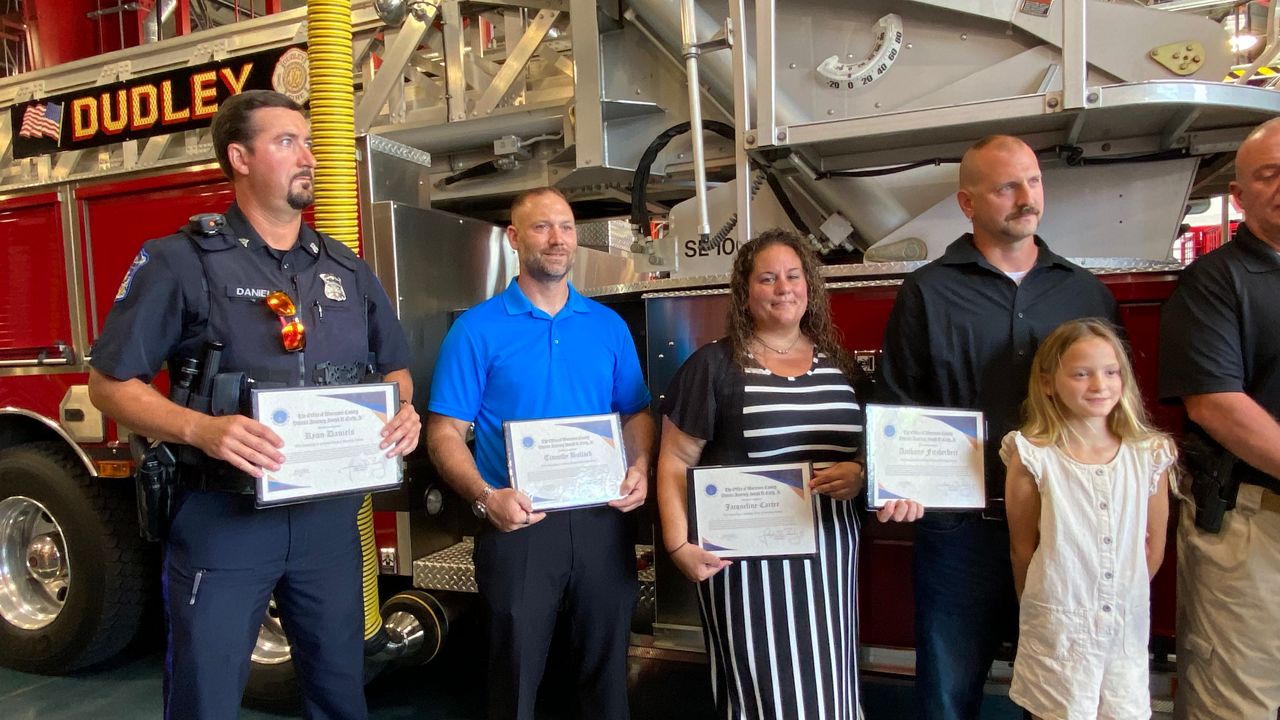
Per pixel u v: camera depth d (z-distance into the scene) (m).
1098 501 1.83
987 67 2.71
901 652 2.42
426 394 2.94
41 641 3.46
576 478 2.13
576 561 2.19
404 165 3.00
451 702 3.19
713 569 1.94
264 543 1.90
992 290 2.03
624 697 2.29
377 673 2.97
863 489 2.09
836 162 2.94
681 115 3.29
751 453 1.99
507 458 2.10
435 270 3.01
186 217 2.99
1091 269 2.27
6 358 3.34
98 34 5.72
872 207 2.98
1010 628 2.14
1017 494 1.91
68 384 3.24
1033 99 2.37
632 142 3.37
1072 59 2.31
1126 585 1.82
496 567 2.18
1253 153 1.83
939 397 2.06
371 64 3.87
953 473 1.92
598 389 2.33
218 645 1.85
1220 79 2.57
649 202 3.73
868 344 2.43
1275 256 1.83
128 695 3.32
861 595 2.47
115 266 3.12
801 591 1.95
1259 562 1.87
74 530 3.35
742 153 2.62
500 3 3.60
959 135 2.66
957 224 2.83
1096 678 1.83
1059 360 1.85
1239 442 1.80
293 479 1.81
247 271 1.90
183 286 1.82
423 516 2.94
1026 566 1.92
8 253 3.32
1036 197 1.97
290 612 2.02
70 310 3.20
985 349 2.02
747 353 2.05
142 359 1.79
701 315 2.58
